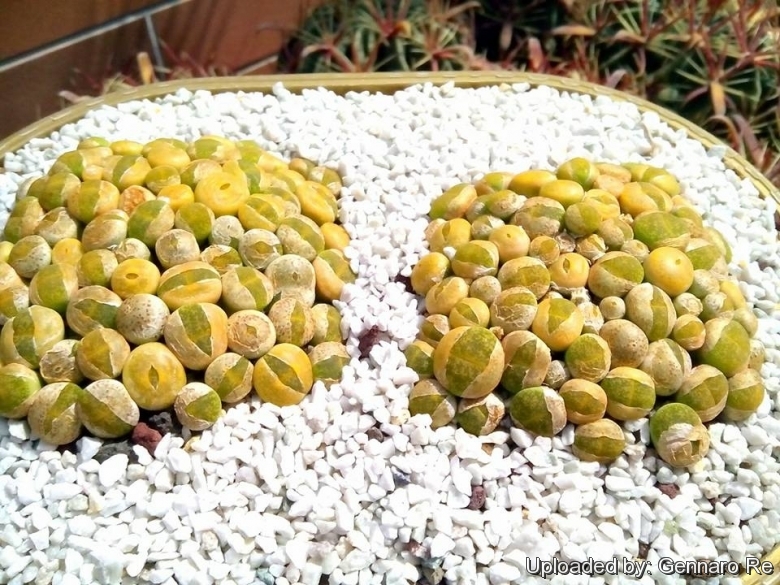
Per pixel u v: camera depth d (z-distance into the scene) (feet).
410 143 0.81
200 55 1.24
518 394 0.58
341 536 0.56
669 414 0.58
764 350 0.65
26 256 0.62
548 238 0.64
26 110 1.11
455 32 1.00
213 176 0.65
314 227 0.66
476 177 0.76
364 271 0.68
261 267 0.63
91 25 1.11
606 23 1.01
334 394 0.60
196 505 0.55
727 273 0.68
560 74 1.02
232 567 0.55
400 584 0.54
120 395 0.56
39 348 0.57
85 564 0.54
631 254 0.63
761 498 0.59
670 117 0.86
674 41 0.97
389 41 0.95
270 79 0.87
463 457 0.58
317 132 0.81
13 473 0.57
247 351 0.59
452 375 0.58
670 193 0.73
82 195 0.64
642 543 0.58
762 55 0.94
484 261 0.63
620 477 0.58
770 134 0.99
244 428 0.58
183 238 0.61
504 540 0.56
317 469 0.57
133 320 0.57
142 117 0.83
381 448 0.58
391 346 0.62
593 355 0.58
